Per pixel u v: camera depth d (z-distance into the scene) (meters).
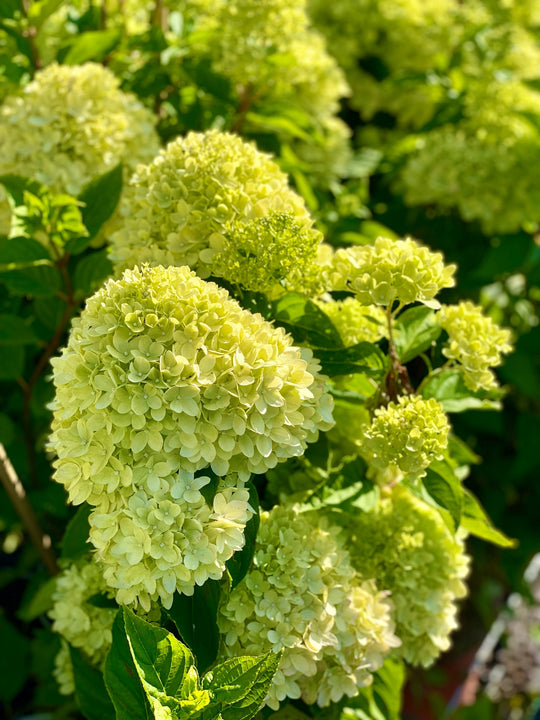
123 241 0.41
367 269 0.37
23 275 0.52
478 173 0.73
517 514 0.89
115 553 0.31
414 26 0.85
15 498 0.52
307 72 0.66
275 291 0.40
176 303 0.32
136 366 0.32
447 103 0.82
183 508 0.32
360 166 0.80
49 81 0.50
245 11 0.58
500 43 0.79
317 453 0.42
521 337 0.82
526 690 1.02
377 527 0.42
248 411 0.32
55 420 0.34
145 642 0.29
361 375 0.42
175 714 0.29
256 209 0.39
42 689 0.67
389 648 0.40
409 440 0.36
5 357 0.57
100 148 0.50
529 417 0.84
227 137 0.41
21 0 0.57
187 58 0.64
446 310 0.43
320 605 0.36
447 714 0.86
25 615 0.63
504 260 0.77
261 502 0.43
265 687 0.30
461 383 0.45
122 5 0.65
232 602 0.35
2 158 0.50
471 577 0.91
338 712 0.41
